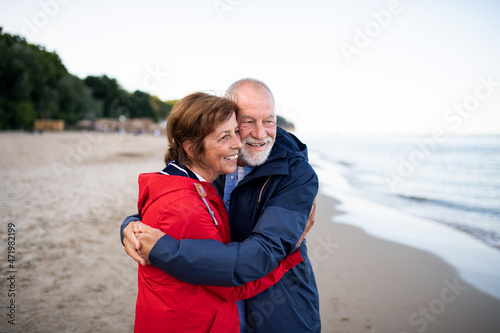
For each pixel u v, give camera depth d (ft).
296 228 4.04
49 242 15.03
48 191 26.43
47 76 176.65
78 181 31.81
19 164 42.70
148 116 233.96
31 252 13.84
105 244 14.96
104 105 233.35
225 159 4.20
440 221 22.38
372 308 10.11
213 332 3.80
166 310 3.64
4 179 31.17
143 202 4.26
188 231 3.55
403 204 28.37
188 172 4.15
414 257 14.70
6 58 149.79
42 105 174.50
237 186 4.65
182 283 3.62
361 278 12.28
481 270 13.29
